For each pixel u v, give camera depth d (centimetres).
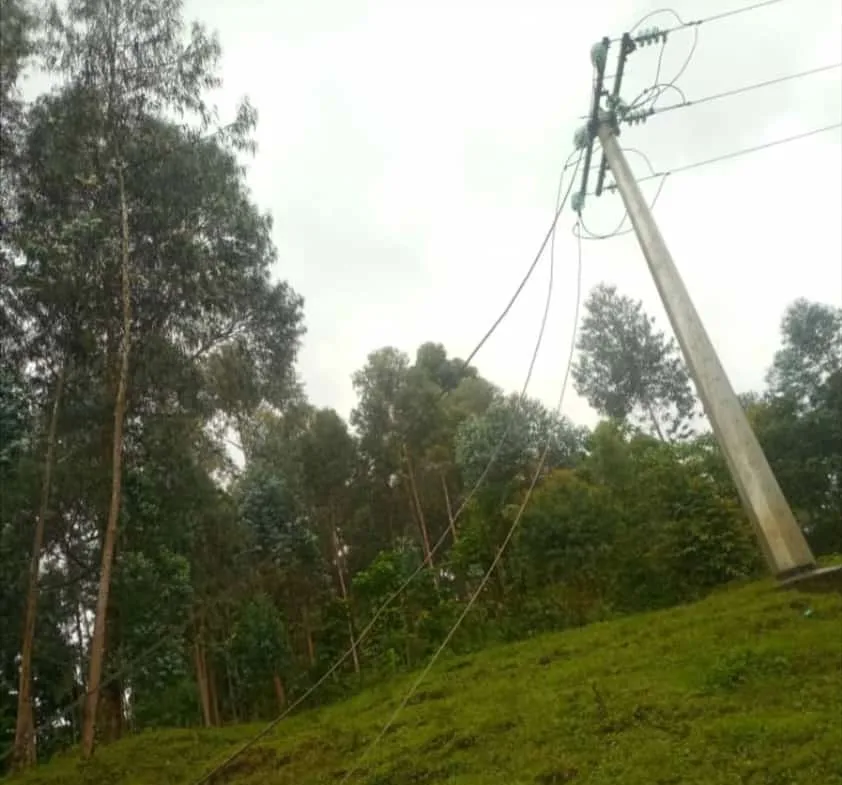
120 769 1458
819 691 856
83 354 1814
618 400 4234
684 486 2077
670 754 799
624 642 1458
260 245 1981
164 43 1820
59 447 1914
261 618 2484
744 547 1942
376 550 3538
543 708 1115
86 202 1767
